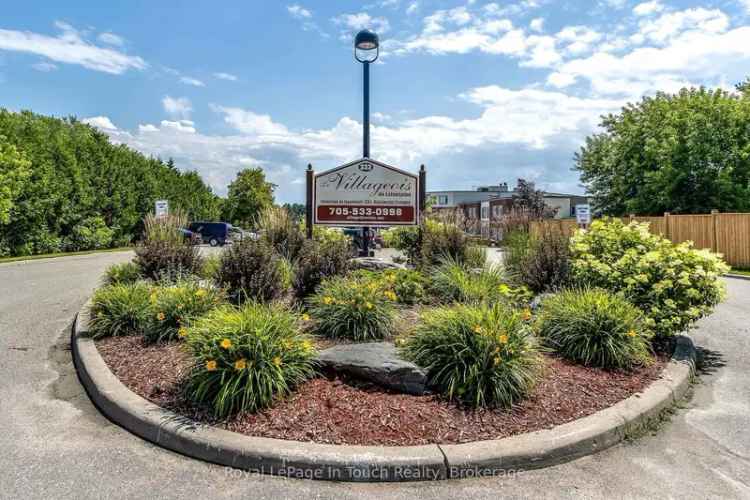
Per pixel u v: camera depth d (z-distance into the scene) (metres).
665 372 4.40
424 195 9.38
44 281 11.47
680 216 16.12
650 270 5.25
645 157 24.36
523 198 35.88
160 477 2.84
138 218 29.34
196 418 3.33
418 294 6.28
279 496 2.68
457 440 3.09
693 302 5.16
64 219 23.14
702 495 2.71
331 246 6.95
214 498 2.64
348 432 3.15
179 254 8.58
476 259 8.14
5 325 6.59
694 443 3.35
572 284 6.43
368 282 5.71
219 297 5.55
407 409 3.45
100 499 2.60
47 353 5.34
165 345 4.89
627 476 2.92
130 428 3.43
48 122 32.47
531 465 2.99
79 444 3.23
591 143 28.81
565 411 3.52
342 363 3.88
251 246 6.45
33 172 20.34
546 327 4.82
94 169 25.86
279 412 3.38
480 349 3.68
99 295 5.60
